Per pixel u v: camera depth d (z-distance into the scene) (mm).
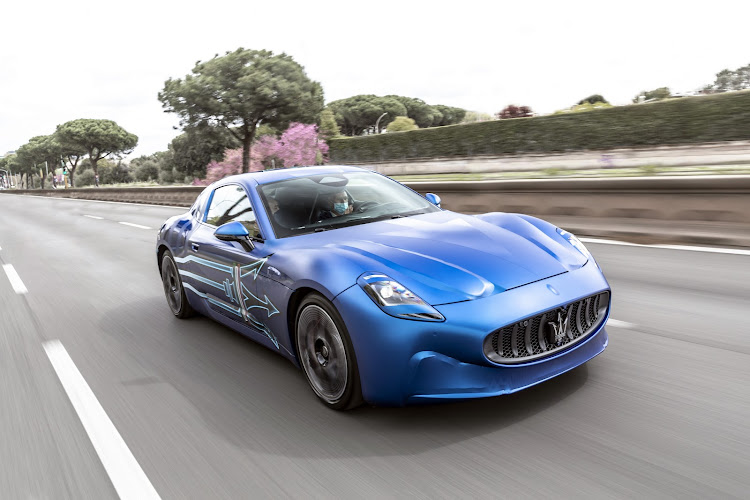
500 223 3596
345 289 2789
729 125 22156
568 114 27922
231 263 3822
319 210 3756
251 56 35000
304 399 3246
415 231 3334
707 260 5812
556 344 2791
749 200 6359
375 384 2730
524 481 2271
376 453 2596
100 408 3398
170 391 3559
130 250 10195
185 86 34031
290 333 3307
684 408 2770
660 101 24156
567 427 2656
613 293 4973
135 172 101250
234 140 37781
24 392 3779
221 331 4723
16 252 11609
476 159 31906
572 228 7980
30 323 5598
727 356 3389
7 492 2590
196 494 2408
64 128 90812
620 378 3148
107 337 4867
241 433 2918
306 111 36875
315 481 2420
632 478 2227
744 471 2223
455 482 2312
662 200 7129
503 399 2975
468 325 2570
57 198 46750
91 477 2635
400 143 37500
